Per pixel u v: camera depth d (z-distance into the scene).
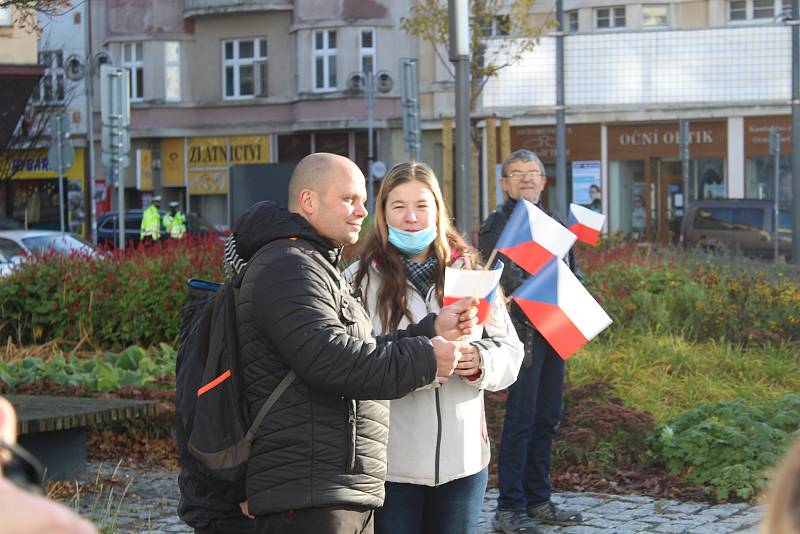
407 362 4.42
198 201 48.16
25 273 17.42
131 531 8.03
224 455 4.45
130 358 13.29
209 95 47.88
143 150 48.53
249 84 47.44
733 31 24.22
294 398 4.42
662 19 40.38
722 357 13.43
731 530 8.02
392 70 44.78
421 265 5.42
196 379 4.81
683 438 9.50
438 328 4.85
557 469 9.80
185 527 8.20
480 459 5.32
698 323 15.17
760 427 9.45
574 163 41.00
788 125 39.00
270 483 4.40
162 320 16.84
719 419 9.83
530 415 7.89
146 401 10.24
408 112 18.67
